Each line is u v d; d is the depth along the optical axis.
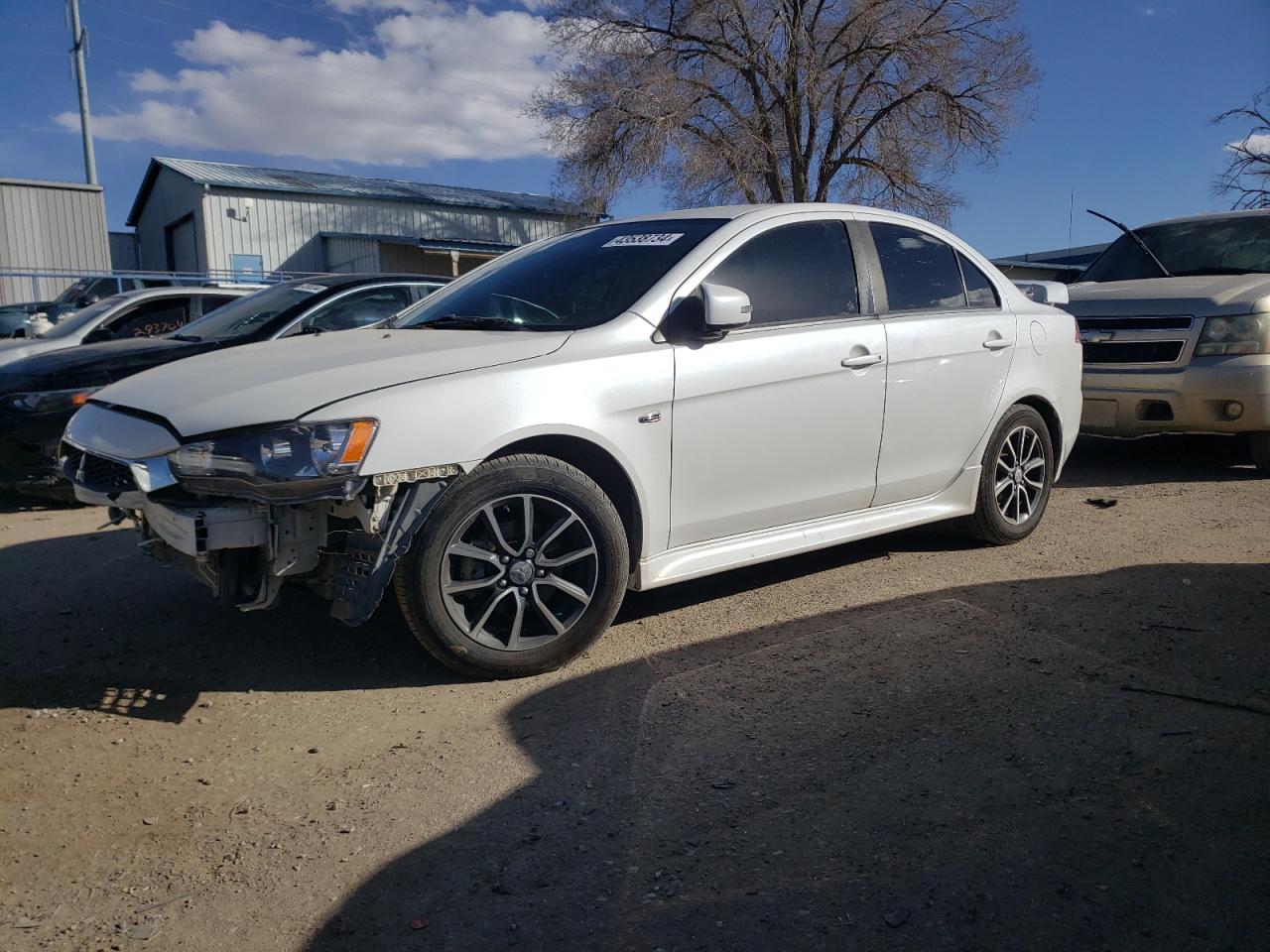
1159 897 2.22
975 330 4.89
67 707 3.48
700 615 4.25
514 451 3.57
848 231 4.57
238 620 4.32
